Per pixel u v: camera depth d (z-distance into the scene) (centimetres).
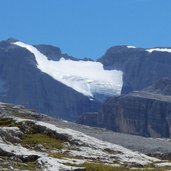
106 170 4791
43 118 14375
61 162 5012
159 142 13588
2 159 4912
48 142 6594
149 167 5700
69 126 14525
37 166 4747
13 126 7050
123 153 6775
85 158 5969
